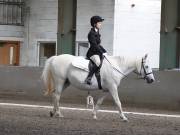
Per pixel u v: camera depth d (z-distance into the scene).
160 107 21.20
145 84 21.53
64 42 31.45
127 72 16.44
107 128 14.82
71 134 13.52
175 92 20.97
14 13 32.75
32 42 32.59
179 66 30.97
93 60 16.27
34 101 23.12
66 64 16.72
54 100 17.06
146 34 29.92
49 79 17.14
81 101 22.66
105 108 20.86
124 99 21.89
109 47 29.09
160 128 15.37
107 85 16.36
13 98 24.03
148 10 29.91
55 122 15.82
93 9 29.83
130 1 29.33
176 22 31.03
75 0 31.03
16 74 24.25
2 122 15.58
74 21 31.12
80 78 16.42
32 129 14.27
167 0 30.84
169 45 30.84
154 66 30.22
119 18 29.08
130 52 29.44
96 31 16.39
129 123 16.27
